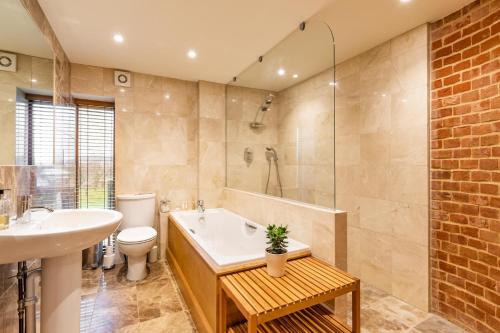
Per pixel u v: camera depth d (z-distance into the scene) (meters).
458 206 1.74
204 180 3.21
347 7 1.71
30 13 1.52
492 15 1.55
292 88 2.22
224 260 1.54
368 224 2.35
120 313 1.91
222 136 3.32
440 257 1.85
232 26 1.95
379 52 2.24
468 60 1.68
